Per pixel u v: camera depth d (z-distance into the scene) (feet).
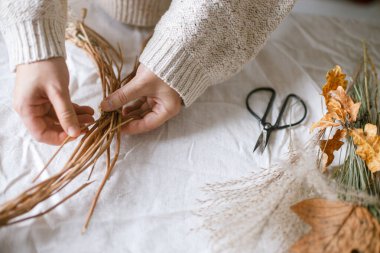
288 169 2.00
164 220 2.06
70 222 1.98
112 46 2.73
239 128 2.47
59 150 2.06
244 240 1.79
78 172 1.97
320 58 2.93
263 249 1.93
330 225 1.81
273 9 2.32
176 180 2.20
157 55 2.20
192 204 2.12
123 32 2.85
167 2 2.85
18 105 2.01
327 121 2.17
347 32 3.13
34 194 1.84
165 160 2.27
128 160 2.23
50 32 2.07
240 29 2.28
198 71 2.30
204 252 1.97
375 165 2.00
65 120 1.98
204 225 1.90
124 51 2.75
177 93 2.29
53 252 1.90
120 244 1.96
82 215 2.01
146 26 2.90
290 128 2.48
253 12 2.27
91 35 2.64
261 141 2.37
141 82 2.20
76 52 2.62
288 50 2.93
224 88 2.66
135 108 2.46
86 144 2.08
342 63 2.92
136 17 2.79
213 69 2.35
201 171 2.26
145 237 1.99
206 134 2.41
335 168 2.28
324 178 1.97
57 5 2.16
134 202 2.10
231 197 2.02
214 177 2.24
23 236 1.90
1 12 2.07
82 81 2.50
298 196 1.94
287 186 1.95
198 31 2.19
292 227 1.85
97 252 1.93
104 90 2.34
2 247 1.87
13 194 2.04
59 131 2.16
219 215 1.92
